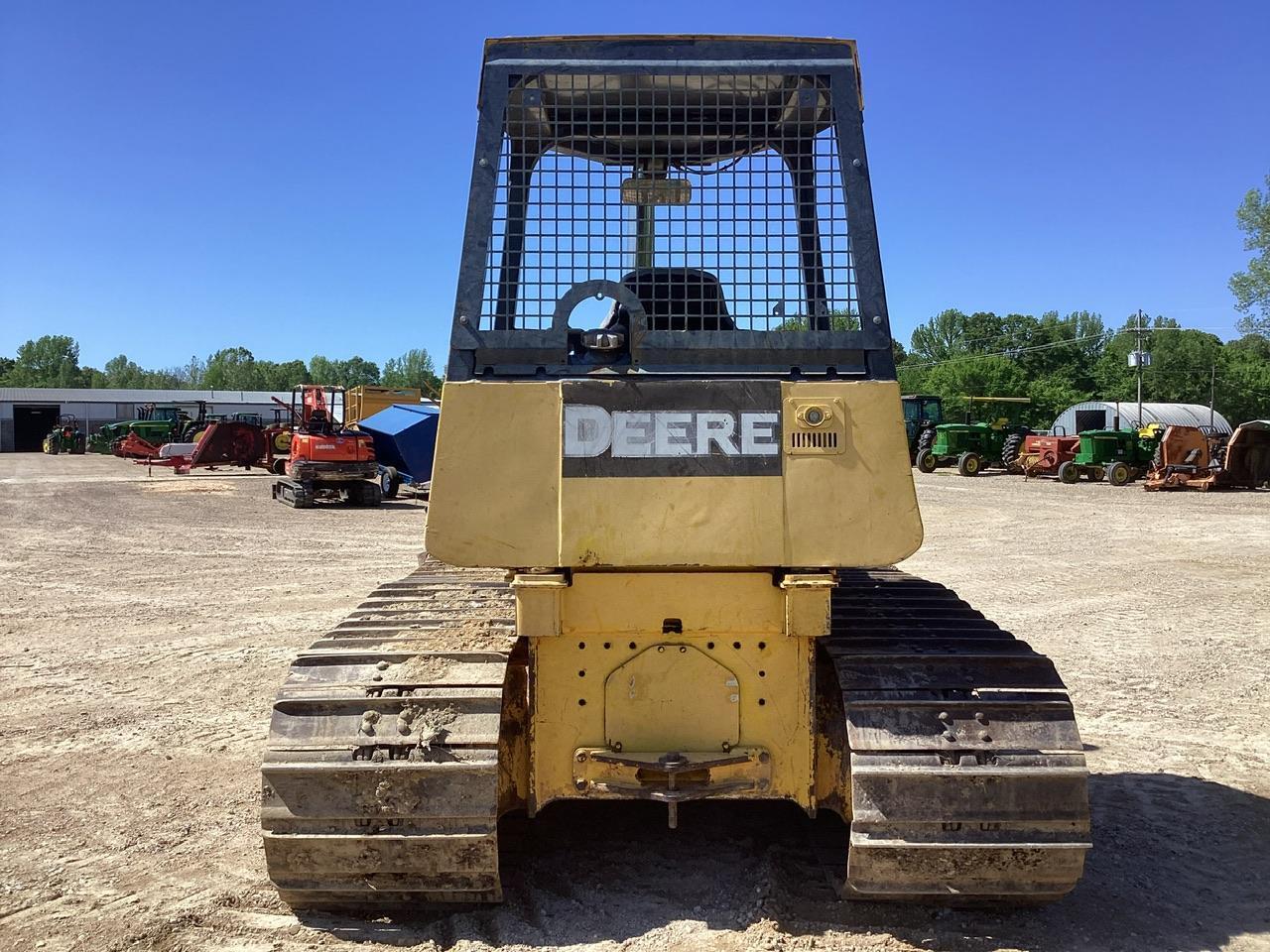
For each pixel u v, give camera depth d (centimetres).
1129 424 5266
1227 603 1089
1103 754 603
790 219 374
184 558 1430
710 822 474
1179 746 617
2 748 609
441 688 354
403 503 2434
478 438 347
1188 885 419
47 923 381
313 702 352
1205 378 7981
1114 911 391
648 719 363
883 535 347
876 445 348
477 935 365
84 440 6234
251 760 588
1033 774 337
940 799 338
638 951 354
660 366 360
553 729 364
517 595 350
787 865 422
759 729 364
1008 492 2742
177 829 480
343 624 418
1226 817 500
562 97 382
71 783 546
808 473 347
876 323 364
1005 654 371
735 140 388
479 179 364
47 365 14225
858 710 350
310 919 380
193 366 15488
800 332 364
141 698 719
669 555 345
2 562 1384
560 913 382
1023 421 7112
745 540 345
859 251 367
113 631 948
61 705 701
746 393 347
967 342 10150
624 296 362
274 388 13475
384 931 370
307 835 340
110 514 2106
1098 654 855
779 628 359
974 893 348
